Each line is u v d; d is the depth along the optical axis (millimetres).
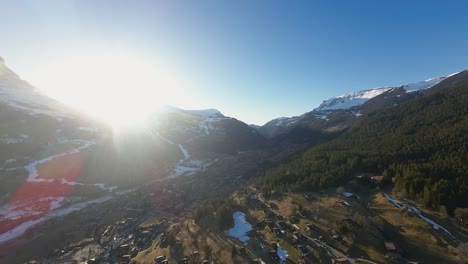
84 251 125438
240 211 133375
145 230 139750
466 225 98438
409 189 121562
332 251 90000
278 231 105000
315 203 127000
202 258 96562
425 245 89250
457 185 117750
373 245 91000
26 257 121562
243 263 89125
